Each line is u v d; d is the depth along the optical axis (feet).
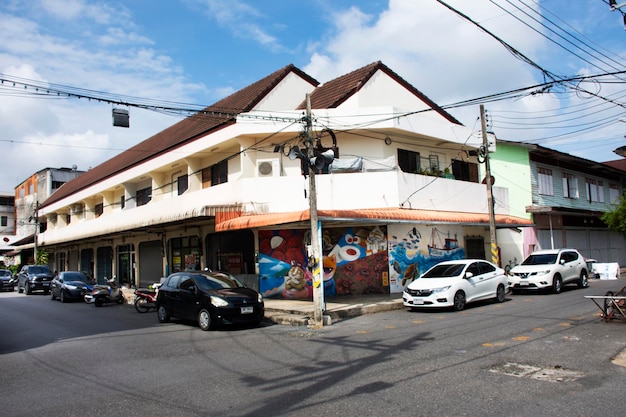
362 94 65.72
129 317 53.62
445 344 30.40
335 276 61.11
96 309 64.18
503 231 84.23
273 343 34.01
